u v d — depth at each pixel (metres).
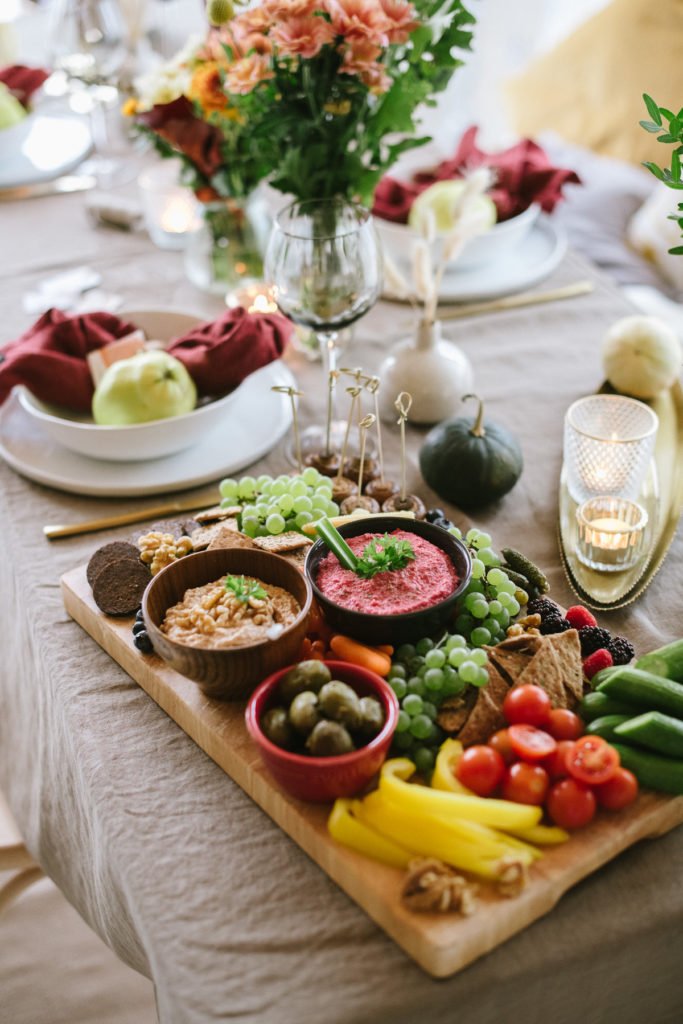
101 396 1.10
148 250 1.62
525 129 2.44
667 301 1.93
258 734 0.66
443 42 1.11
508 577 0.86
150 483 1.06
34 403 1.16
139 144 1.48
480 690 0.73
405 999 0.61
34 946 1.42
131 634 0.85
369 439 1.14
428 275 1.12
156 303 1.47
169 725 0.81
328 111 1.10
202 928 0.65
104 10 1.71
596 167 2.24
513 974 0.62
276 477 1.09
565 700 0.73
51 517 1.05
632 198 2.14
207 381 1.15
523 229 1.49
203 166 1.36
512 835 0.66
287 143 1.18
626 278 1.99
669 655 0.75
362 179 1.20
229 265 1.46
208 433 1.10
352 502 0.96
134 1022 1.31
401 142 1.21
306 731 0.66
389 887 0.63
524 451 1.14
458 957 0.61
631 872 0.68
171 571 0.79
